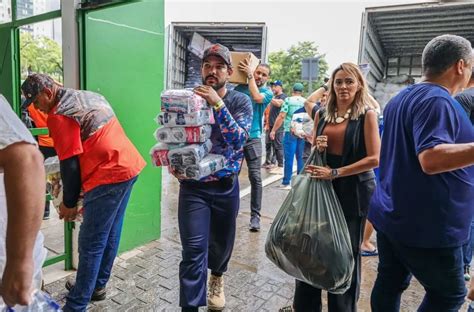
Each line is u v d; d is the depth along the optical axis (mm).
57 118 2012
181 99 1910
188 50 10859
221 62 2127
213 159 2041
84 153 2090
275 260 2000
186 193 2109
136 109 3107
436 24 7930
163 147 2035
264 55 9555
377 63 9359
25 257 1028
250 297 2576
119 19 2859
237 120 2160
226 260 2344
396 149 1619
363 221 2020
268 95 3754
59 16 2695
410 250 1582
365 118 1934
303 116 5039
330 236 1854
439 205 1489
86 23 2645
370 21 7816
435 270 1544
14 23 2979
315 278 1888
